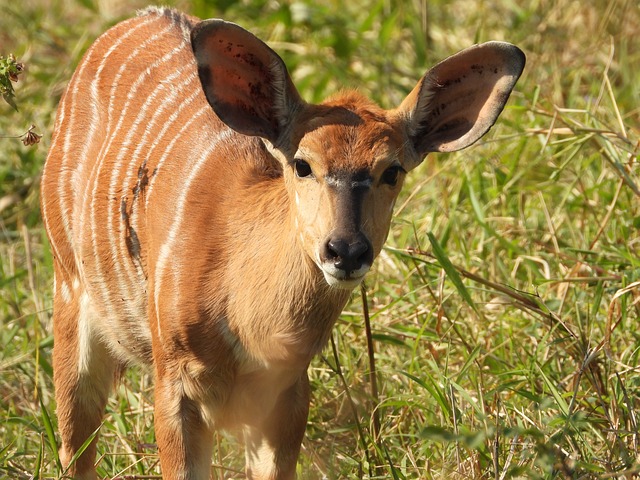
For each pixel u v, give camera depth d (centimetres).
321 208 704
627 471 712
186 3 1503
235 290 748
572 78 1313
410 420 883
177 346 767
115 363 889
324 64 1324
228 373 765
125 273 837
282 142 748
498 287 920
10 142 1266
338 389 916
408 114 757
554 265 1038
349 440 879
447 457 803
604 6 1393
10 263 1102
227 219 767
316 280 729
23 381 983
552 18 1405
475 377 895
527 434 702
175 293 765
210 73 738
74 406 877
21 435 881
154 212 805
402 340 959
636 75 1290
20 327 1038
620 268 981
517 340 938
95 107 902
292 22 1380
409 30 1420
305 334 742
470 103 770
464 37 1418
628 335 926
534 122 1159
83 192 877
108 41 932
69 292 892
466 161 1162
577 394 853
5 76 813
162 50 897
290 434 801
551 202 1123
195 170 800
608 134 1045
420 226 1107
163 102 859
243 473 846
